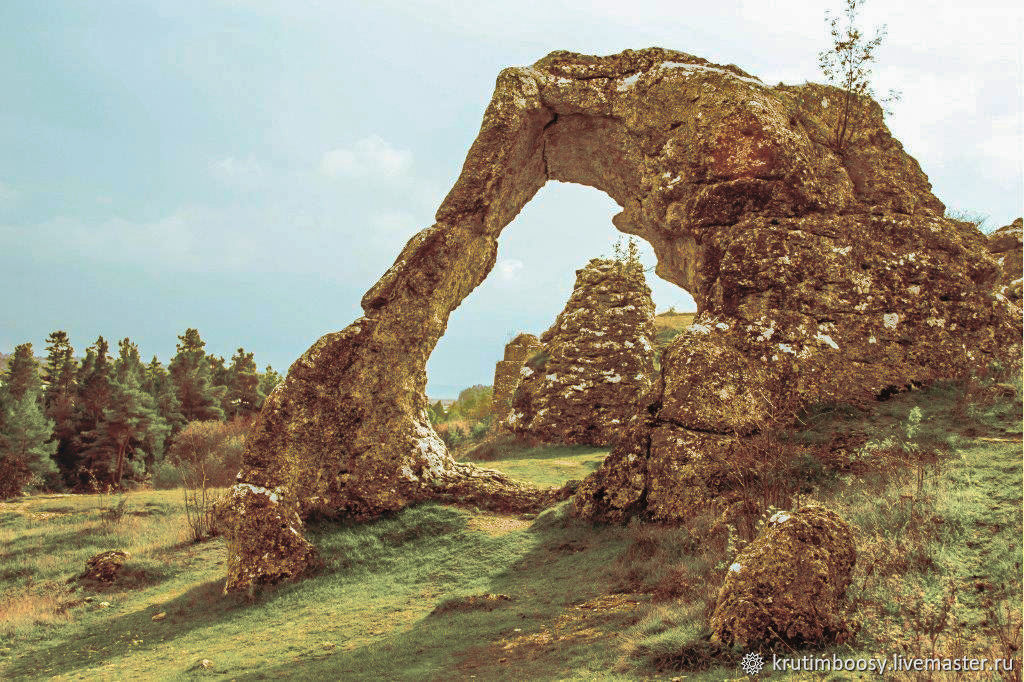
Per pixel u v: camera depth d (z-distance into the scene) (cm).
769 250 1599
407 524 1702
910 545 834
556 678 725
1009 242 2411
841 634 659
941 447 1168
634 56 1912
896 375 1500
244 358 9712
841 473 1213
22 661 1275
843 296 1579
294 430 1761
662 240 1927
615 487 1497
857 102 1806
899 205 1689
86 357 7988
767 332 1539
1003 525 845
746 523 1123
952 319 1584
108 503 2509
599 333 3034
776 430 1405
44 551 1998
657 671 682
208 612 1428
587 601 1041
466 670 822
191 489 2922
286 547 1573
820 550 710
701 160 1697
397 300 1878
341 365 1838
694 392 1457
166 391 7475
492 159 1875
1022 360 1488
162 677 1030
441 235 1891
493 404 4188
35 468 5078
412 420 1862
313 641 1124
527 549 1461
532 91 1892
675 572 1027
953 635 638
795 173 1652
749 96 1697
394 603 1293
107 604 1549
